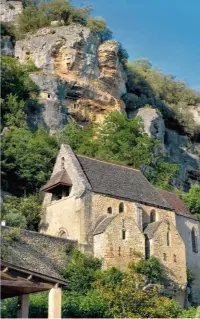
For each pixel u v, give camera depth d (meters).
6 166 69.25
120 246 53.06
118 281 48.69
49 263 48.94
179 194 81.12
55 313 32.50
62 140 79.12
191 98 123.19
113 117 85.31
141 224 57.66
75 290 48.09
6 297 35.34
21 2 112.50
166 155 93.31
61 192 59.03
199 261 65.12
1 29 101.94
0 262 31.34
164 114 110.62
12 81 86.69
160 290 53.72
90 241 53.91
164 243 56.56
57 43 94.31
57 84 89.88
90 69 94.56
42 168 71.44
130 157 81.62
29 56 95.62
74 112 90.75
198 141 113.31
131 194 59.28
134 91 110.25
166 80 125.94
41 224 59.38
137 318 42.78
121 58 107.50
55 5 105.06
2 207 58.06
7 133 74.88
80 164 58.84
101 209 56.03
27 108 86.00
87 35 95.44
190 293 61.00
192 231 66.25
